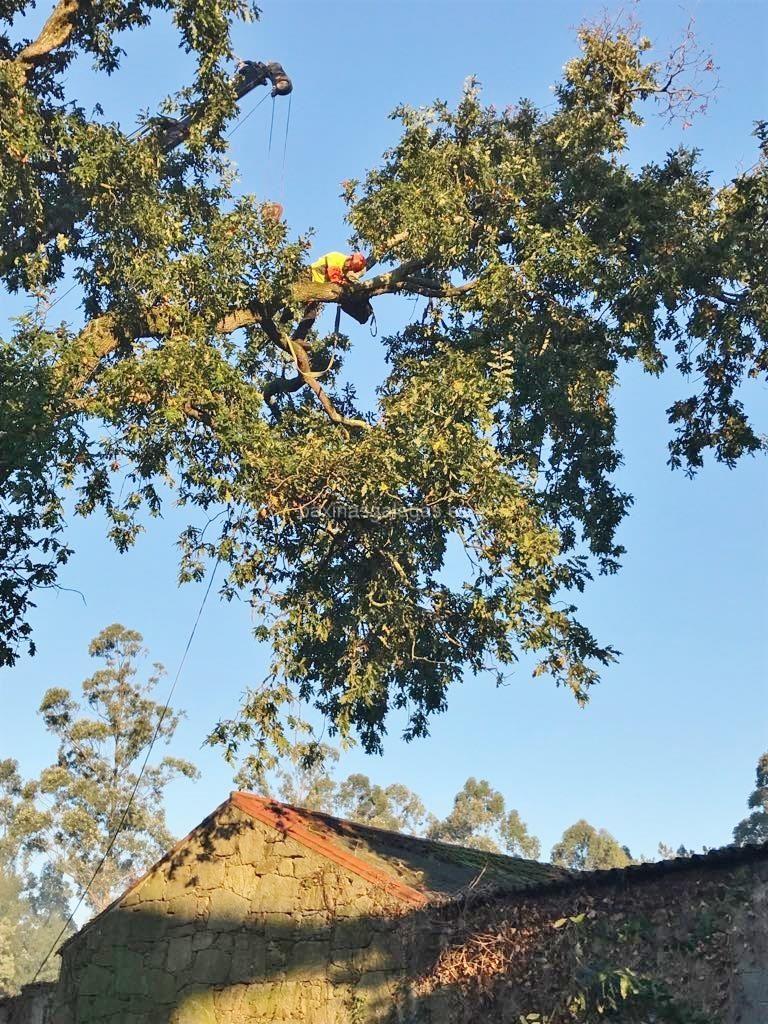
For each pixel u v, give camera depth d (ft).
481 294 49.11
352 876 45.32
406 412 44.78
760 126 48.03
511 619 42.96
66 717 148.77
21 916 262.88
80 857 145.07
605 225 51.03
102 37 52.75
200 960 49.11
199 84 50.85
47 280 53.01
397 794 232.73
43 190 48.80
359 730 54.54
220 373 44.62
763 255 48.49
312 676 50.80
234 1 49.62
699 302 51.01
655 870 35.68
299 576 45.68
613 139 52.75
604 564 58.49
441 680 52.47
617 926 36.40
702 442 56.49
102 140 47.62
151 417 44.70
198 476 45.93
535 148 53.98
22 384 42.14
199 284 47.65
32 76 52.95
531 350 51.13
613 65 53.26
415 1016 40.91
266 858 48.67
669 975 34.58
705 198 51.52
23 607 47.44
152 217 47.85
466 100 53.67
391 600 44.68
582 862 252.21
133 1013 50.57
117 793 145.48
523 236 50.21
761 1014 32.19
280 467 43.86
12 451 41.09
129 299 48.29
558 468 58.23
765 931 32.83
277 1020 45.21
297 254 50.29
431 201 51.08
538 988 37.78
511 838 243.40
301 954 45.70
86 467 46.32
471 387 43.91
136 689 151.33
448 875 48.16
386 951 42.88
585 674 44.78
